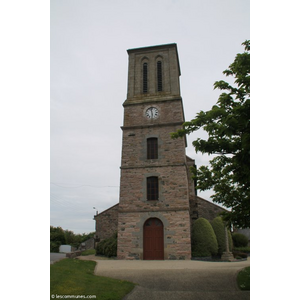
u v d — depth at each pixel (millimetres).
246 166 7906
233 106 9102
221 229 20016
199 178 12117
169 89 21875
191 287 9938
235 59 9094
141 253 17781
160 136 20172
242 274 11203
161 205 18531
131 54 23500
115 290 9094
